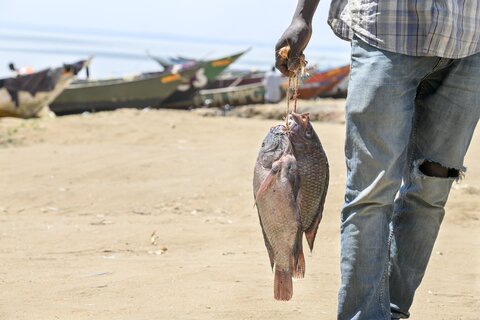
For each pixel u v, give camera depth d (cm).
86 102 2758
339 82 3241
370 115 414
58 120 2067
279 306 556
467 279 672
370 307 421
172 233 867
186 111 2602
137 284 624
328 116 2334
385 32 412
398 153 416
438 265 726
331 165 1284
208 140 1797
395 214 463
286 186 410
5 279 644
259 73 3806
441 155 439
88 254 770
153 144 1747
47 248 796
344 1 439
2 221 975
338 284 632
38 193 1174
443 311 559
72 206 1106
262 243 819
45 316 534
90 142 1767
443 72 430
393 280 466
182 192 1146
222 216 1016
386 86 411
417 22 410
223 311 542
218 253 766
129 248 799
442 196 452
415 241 459
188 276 651
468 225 939
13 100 2359
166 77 2791
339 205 999
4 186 1238
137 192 1157
